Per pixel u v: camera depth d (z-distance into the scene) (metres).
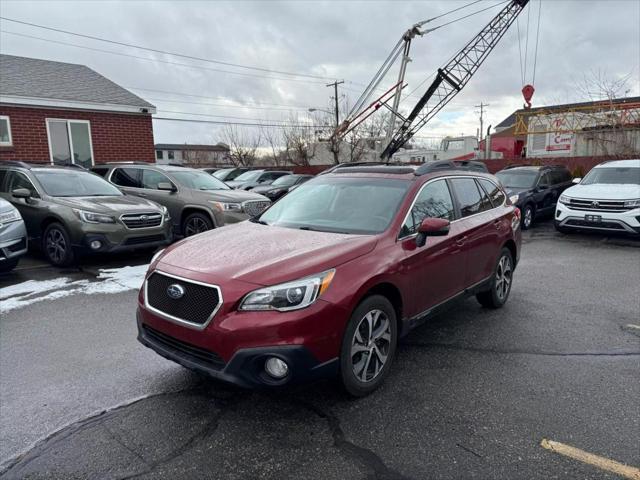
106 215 7.10
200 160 62.47
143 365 3.88
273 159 41.72
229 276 2.97
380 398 3.34
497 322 4.93
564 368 3.82
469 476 2.52
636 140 20.73
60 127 12.35
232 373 2.82
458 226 4.39
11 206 6.72
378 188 4.19
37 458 2.69
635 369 3.79
